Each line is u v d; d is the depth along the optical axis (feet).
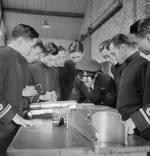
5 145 5.74
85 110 4.49
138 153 3.76
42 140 4.06
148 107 4.26
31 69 8.99
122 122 3.82
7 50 6.02
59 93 9.85
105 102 7.54
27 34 6.04
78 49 10.03
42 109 6.52
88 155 3.61
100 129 3.76
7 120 5.48
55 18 30.66
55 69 10.01
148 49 4.81
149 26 4.67
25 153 3.49
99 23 22.88
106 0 21.44
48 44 9.38
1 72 5.72
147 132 4.28
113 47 5.89
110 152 3.55
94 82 7.41
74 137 4.27
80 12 29.96
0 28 25.30
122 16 17.24
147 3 13.37
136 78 5.13
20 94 6.17
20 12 28.99
